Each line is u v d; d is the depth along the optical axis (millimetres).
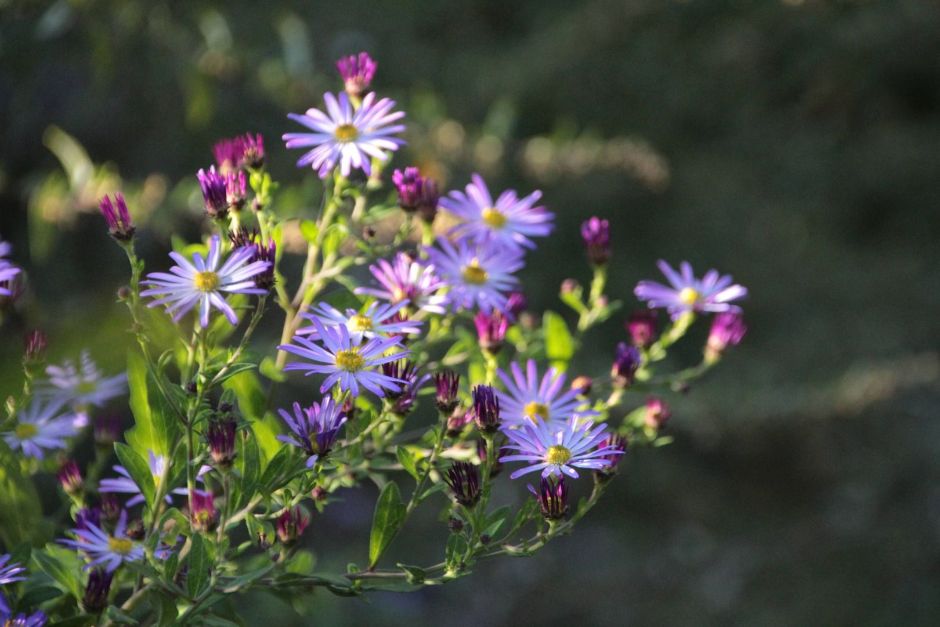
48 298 1704
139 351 952
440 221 1137
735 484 2771
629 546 2740
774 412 2662
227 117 2146
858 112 3674
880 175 3625
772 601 2588
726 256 3275
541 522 918
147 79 2064
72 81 2004
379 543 918
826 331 3176
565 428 920
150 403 928
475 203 1000
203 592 903
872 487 2719
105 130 2076
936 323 3232
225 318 951
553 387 962
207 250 945
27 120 1984
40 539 952
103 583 904
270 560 953
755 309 3266
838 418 2725
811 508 2721
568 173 2686
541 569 2699
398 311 953
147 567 900
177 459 918
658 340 1060
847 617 2527
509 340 1034
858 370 2900
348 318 935
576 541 2791
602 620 2578
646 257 3041
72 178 1691
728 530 2736
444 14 3707
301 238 1258
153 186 1863
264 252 905
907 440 2740
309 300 971
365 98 971
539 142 2605
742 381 2857
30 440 976
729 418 2633
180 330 914
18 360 942
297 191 1354
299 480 926
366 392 984
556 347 1025
